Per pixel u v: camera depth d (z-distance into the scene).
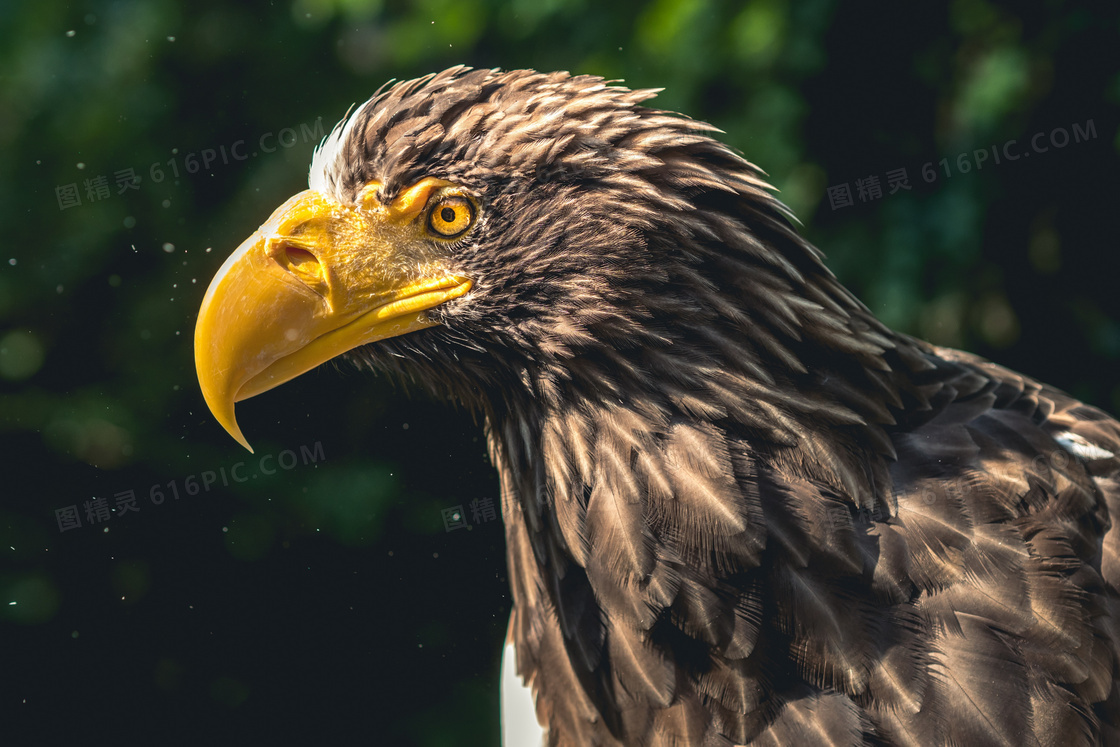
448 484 11.22
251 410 12.66
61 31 14.36
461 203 4.08
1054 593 3.66
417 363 4.49
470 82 4.18
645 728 3.88
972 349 9.50
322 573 12.59
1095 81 8.63
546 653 4.31
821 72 9.32
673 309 3.81
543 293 3.97
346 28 13.98
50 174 14.13
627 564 3.80
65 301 14.05
